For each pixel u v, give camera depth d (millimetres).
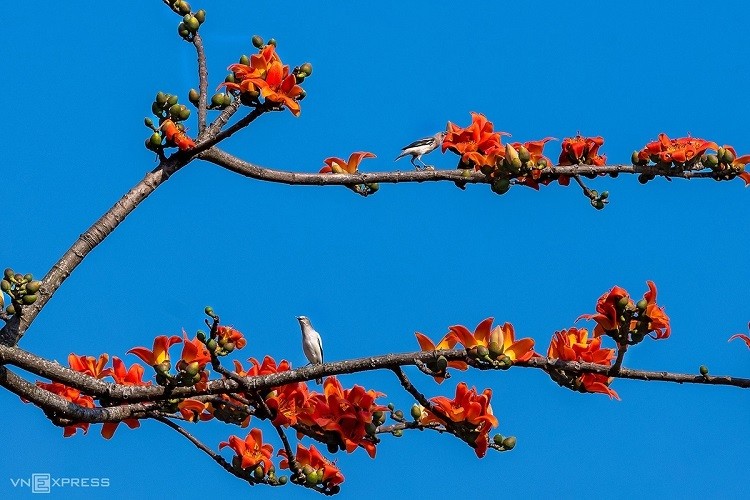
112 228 8953
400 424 9359
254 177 9875
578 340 8969
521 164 10133
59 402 8672
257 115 9078
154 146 9203
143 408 9164
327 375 8523
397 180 10250
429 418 9336
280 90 9062
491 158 10156
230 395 9211
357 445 9188
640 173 10594
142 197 9141
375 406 9281
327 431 9242
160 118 9250
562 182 10695
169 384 8578
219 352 9391
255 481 9648
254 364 9711
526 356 8602
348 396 9289
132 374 9672
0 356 8227
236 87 9016
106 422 8977
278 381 8594
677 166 10531
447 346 8555
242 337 9586
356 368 8469
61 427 9375
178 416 9594
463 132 10297
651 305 8656
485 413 8859
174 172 9312
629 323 8617
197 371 8570
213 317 8406
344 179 10023
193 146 9281
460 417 8820
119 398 8594
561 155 10891
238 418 9656
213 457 9656
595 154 10867
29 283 8336
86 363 9695
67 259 8789
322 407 9312
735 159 10516
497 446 9094
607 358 8820
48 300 8602
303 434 9344
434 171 10227
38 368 8367
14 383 8477
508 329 8625
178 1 9625
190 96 9609
